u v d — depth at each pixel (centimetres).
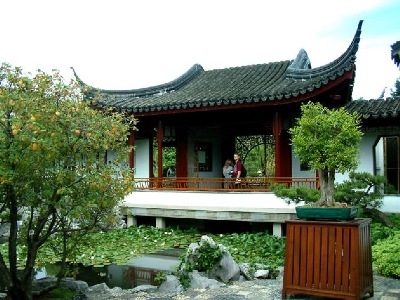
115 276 993
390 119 1385
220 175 2002
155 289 766
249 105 1450
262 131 1877
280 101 1402
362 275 601
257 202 1394
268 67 1912
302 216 631
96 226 662
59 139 548
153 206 1565
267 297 668
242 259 1075
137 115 1628
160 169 1700
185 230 1533
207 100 1489
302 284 619
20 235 659
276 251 1173
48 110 545
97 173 585
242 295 688
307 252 619
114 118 646
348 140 628
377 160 1452
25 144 532
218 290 728
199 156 1917
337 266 597
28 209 648
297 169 1670
